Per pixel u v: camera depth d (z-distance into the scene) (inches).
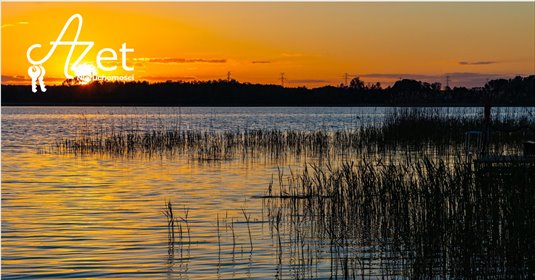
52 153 1752.0
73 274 593.0
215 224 797.9
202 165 1454.2
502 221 609.3
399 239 703.7
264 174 1286.9
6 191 1072.8
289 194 1003.3
